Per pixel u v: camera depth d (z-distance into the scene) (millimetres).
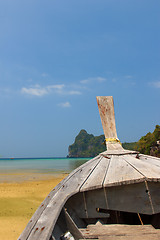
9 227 7441
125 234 2336
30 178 24625
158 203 2604
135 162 3123
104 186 2557
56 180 22344
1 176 27438
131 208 2648
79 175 3131
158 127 45750
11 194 13531
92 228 2611
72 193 2594
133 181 2498
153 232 2387
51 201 2646
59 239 2322
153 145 45219
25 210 9758
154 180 2447
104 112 4820
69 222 2457
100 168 3141
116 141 4176
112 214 3408
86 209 2807
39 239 2039
